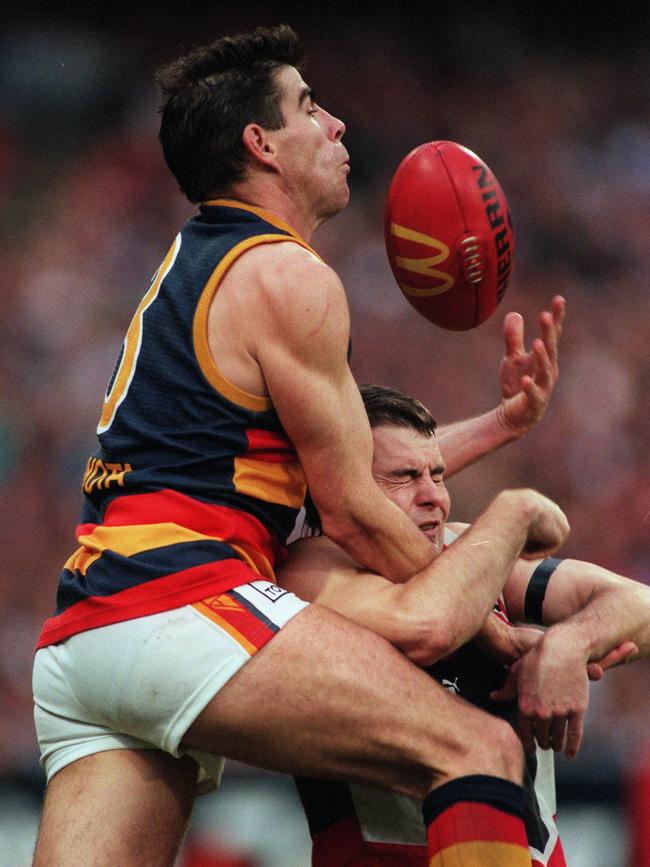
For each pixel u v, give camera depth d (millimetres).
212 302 9297
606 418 39688
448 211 10047
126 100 50625
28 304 40875
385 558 9320
